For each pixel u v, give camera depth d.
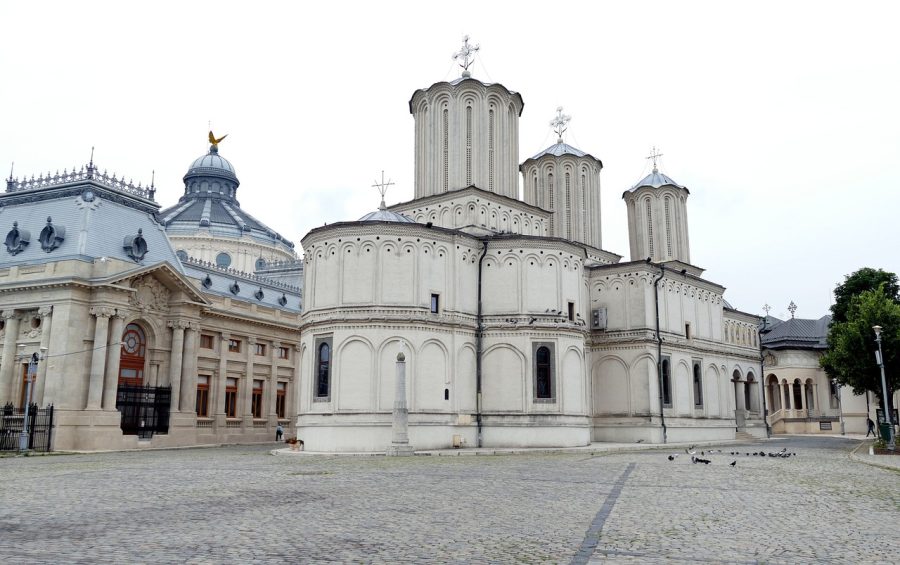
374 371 43.78
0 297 51.34
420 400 44.38
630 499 19.97
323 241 46.50
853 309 60.72
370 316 44.38
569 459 36.69
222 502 19.27
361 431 43.06
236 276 68.62
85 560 11.98
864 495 21.06
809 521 16.17
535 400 47.00
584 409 48.94
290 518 16.47
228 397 63.03
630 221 73.00
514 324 47.94
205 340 60.81
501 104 56.75
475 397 47.66
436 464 33.06
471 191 52.66
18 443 46.56
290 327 69.00
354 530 14.91
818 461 35.72
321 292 46.00
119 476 27.06
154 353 55.22
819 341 94.19
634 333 58.25
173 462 35.38
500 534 14.49
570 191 66.75
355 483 24.23
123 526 15.34
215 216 99.94
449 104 55.31
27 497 20.41
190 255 94.12
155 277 55.09
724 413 67.44
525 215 57.69
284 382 69.62
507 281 48.88
